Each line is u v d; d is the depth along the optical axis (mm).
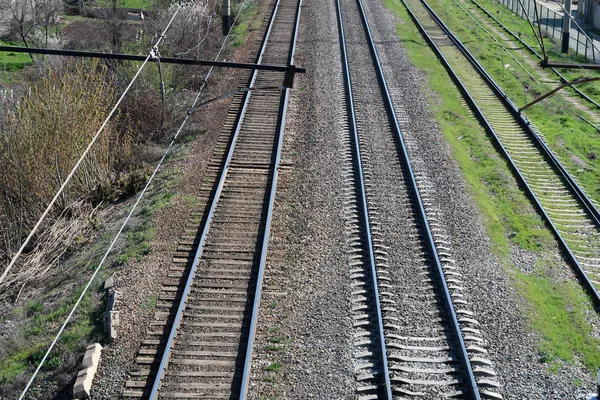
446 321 13695
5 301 16406
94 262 16859
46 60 30625
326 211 17922
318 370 12445
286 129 23078
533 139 23812
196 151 21812
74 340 13688
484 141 23547
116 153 22000
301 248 16328
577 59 35719
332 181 19547
